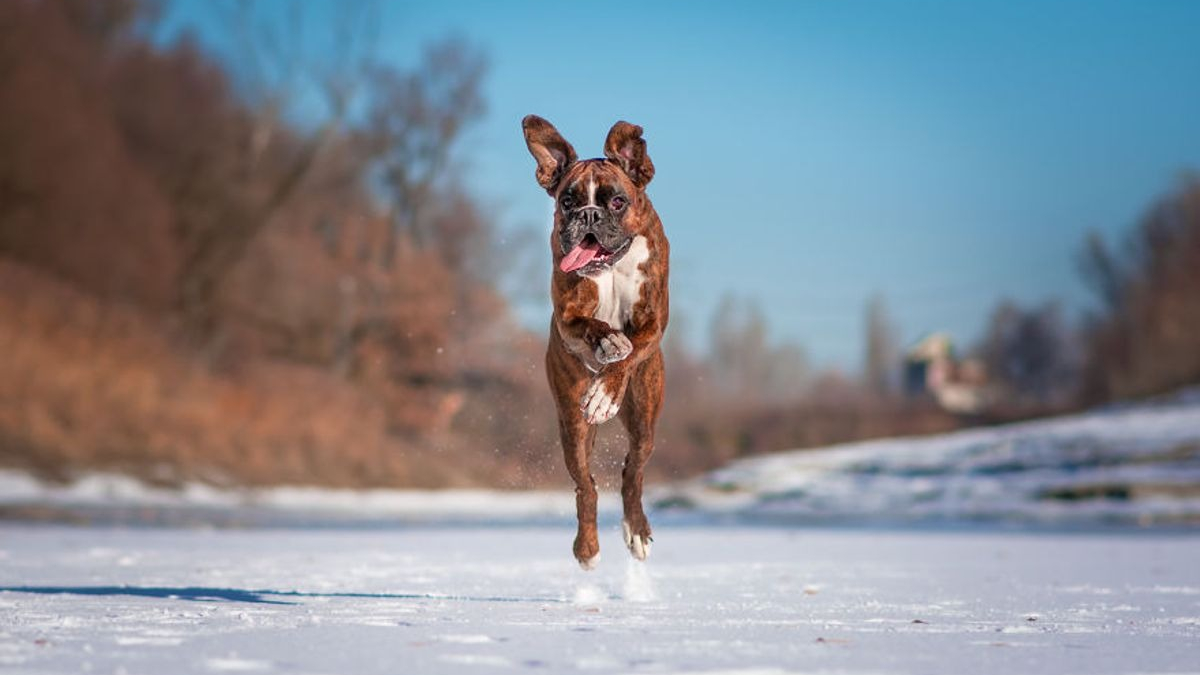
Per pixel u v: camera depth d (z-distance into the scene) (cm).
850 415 5638
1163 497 2141
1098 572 945
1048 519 2009
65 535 1427
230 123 4541
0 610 582
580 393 654
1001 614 611
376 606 610
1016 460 2498
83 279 3759
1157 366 4972
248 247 4481
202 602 634
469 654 429
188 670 389
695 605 637
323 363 4597
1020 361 10556
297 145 4731
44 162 3709
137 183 4072
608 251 621
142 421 2972
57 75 3922
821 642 471
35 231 3688
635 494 691
